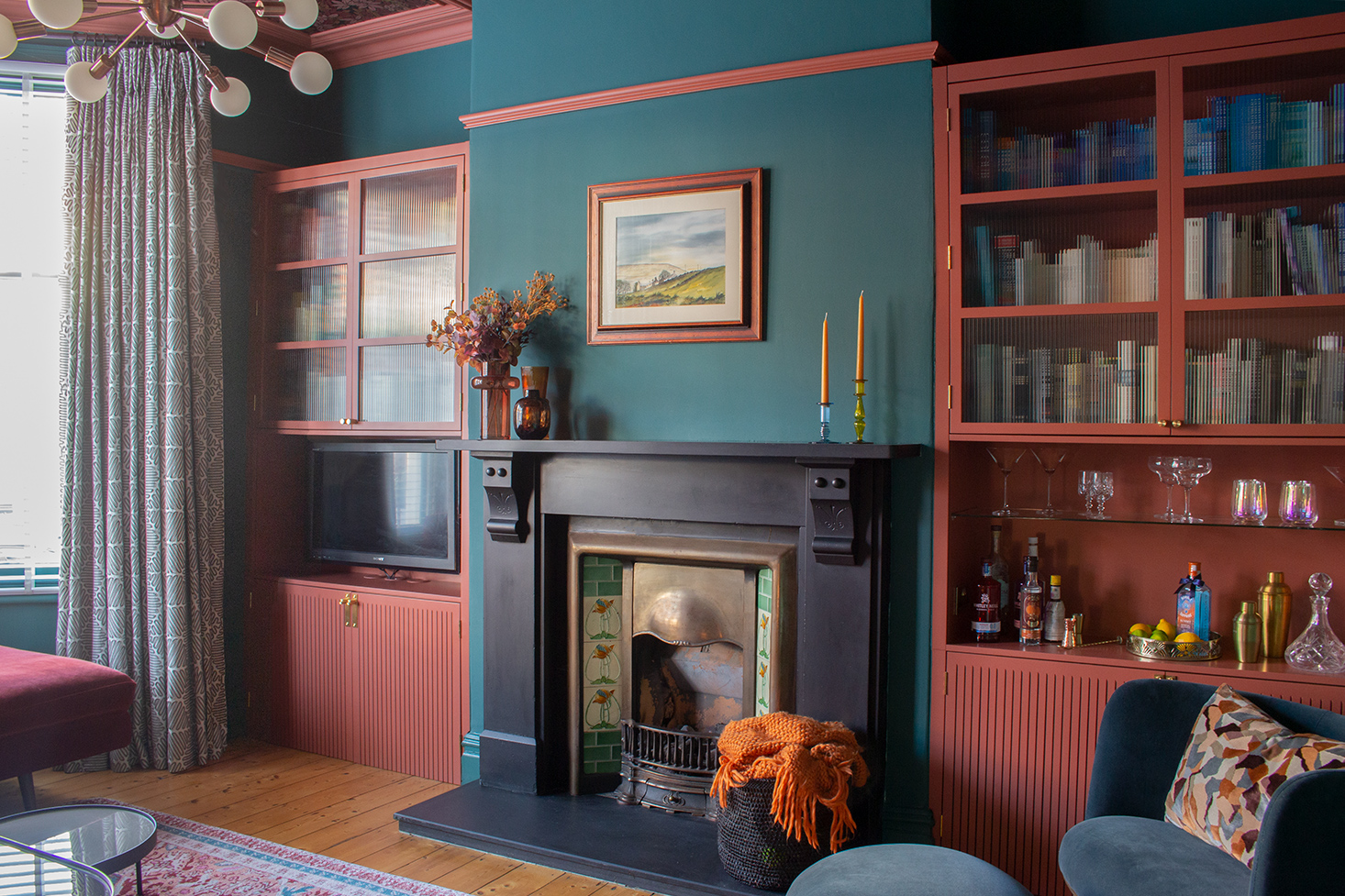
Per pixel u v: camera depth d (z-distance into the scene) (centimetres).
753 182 295
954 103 273
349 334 383
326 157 427
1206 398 250
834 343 287
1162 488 282
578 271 325
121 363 370
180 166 372
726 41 302
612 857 274
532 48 334
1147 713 225
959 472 284
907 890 188
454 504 369
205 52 386
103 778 361
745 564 298
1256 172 245
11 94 391
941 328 275
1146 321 256
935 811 278
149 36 374
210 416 385
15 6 371
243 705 412
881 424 282
